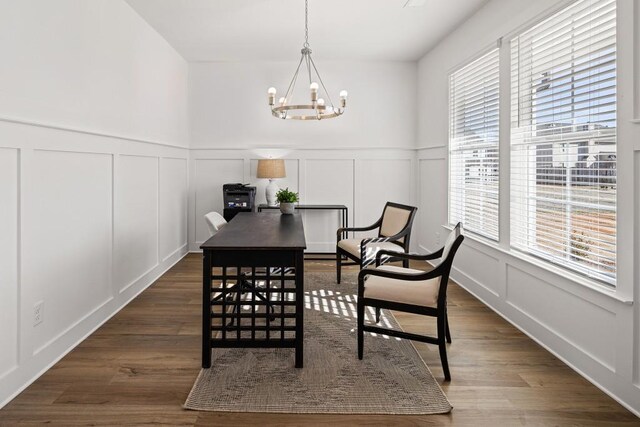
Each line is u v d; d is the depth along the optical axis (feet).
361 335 8.44
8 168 6.95
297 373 7.87
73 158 9.00
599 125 7.65
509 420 6.49
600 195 7.65
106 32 10.56
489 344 9.30
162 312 11.16
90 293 9.78
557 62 8.88
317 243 19.19
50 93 8.09
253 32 14.61
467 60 13.38
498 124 11.59
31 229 7.52
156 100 14.40
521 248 10.38
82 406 6.74
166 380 7.59
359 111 18.80
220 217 12.16
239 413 6.61
